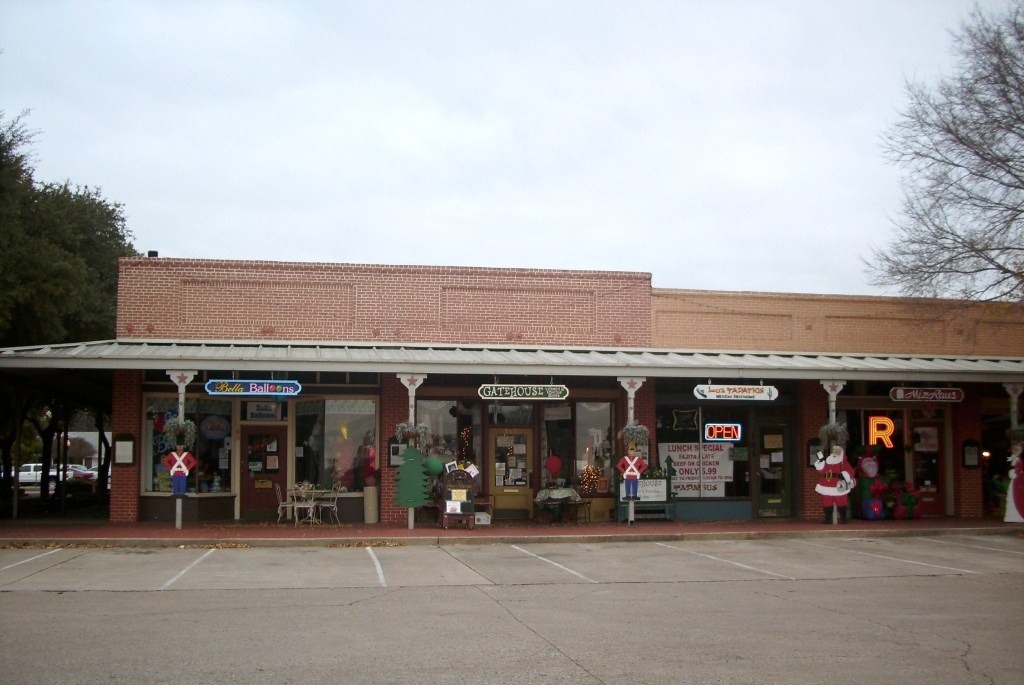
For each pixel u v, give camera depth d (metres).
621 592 13.64
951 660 9.32
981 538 21.62
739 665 8.98
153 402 22.88
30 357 19.52
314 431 23.61
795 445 25.41
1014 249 24.14
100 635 10.12
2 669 8.57
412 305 24.17
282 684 8.14
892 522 24.12
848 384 25.80
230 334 23.28
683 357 23.94
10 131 23.91
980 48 24.30
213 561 16.59
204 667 8.71
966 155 24.69
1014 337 27.28
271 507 23.42
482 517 22.67
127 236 40.06
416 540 19.67
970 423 26.12
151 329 22.94
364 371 21.00
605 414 24.86
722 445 25.27
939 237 25.16
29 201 26.20
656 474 24.09
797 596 13.41
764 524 23.53
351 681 8.24
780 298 26.12
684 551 18.89
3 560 16.48
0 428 33.94
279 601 12.55
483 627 10.78
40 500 30.19
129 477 22.36
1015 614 12.01
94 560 16.55
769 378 23.05
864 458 24.97
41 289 24.16
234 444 23.34
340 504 23.36
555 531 21.30
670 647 9.75
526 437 24.47
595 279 25.17
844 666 9.00
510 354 23.19
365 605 12.28
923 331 26.81
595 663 8.99
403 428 21.27
